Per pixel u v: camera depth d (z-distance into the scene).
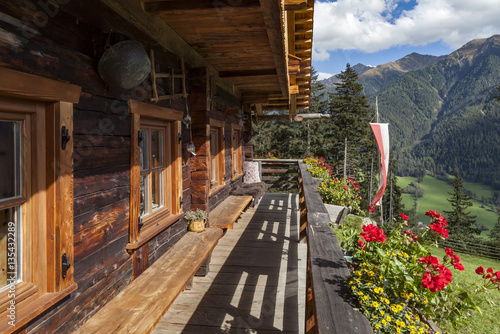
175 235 3.15
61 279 1.55
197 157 3.62
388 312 1.66
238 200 5.39
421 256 2.18
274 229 5.60
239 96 6.44
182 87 3.05
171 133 3.08
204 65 3.79
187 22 2.50
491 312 5.76
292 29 3.36
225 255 4.32
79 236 1.72
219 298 3.15
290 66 3.91
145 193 2.69
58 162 1.53
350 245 2.69
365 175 33.84
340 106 30.62
